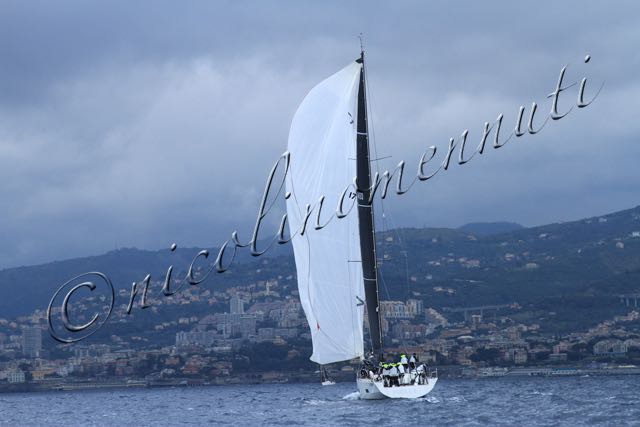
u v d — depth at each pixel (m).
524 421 185.88
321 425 186.38
